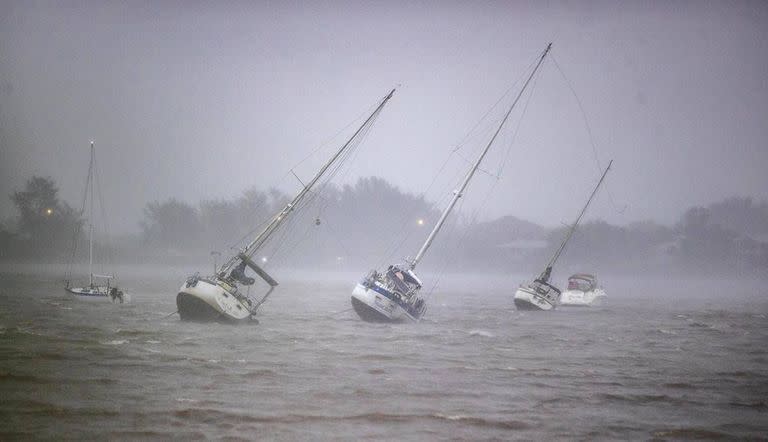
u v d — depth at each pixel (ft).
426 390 398.01
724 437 319.88
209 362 458.91
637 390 414.41
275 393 378.73
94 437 294.25
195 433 303.68
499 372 461.78
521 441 304.71
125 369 428.97
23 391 365.61
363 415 338.95
